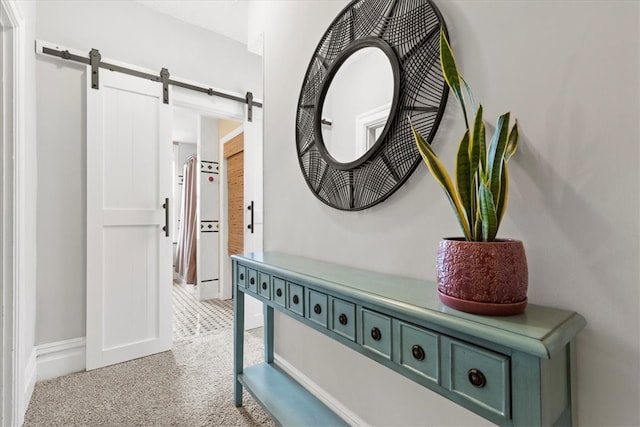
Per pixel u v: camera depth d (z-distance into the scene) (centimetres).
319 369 149
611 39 66
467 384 63
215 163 387
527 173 78
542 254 75
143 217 216
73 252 194
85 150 199
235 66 271
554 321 62
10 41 136
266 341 178
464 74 92
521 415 55
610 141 66
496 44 84
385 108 115
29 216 164
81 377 183
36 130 182
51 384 175
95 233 198
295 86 170
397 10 110
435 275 98
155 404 156
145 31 227
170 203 229
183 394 166
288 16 178
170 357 212
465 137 70
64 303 191
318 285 102
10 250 135
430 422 101
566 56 72
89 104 198
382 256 116
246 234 274
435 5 99
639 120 62
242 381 154
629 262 63
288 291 120
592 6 68
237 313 160
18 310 139
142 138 218
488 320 62
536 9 77
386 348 80
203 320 291
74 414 148
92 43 205
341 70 137
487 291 64
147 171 220
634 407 63
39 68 185
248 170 275
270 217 189
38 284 183
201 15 239
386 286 93
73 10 199
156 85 226
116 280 205
